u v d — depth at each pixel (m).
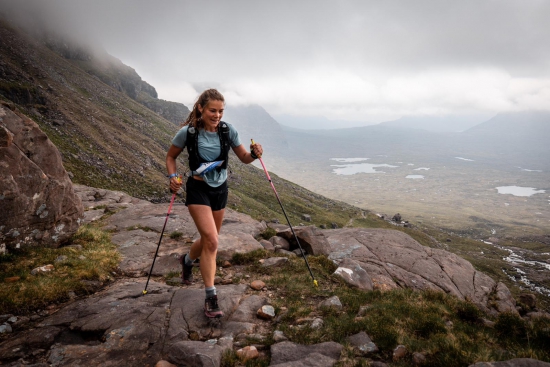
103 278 7.71
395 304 6.36
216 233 5.33
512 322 5.84
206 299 5.34
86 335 5.14
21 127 8.54
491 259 168.38
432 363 4.36
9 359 4.48
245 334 5.16
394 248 12.77
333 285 7.94
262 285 7.27
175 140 5.33
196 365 4.14
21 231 8.29
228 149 5.39
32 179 8.39
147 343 4.77
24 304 5.99
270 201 169.00
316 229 11.93
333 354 4.51
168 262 9.02
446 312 6.43
